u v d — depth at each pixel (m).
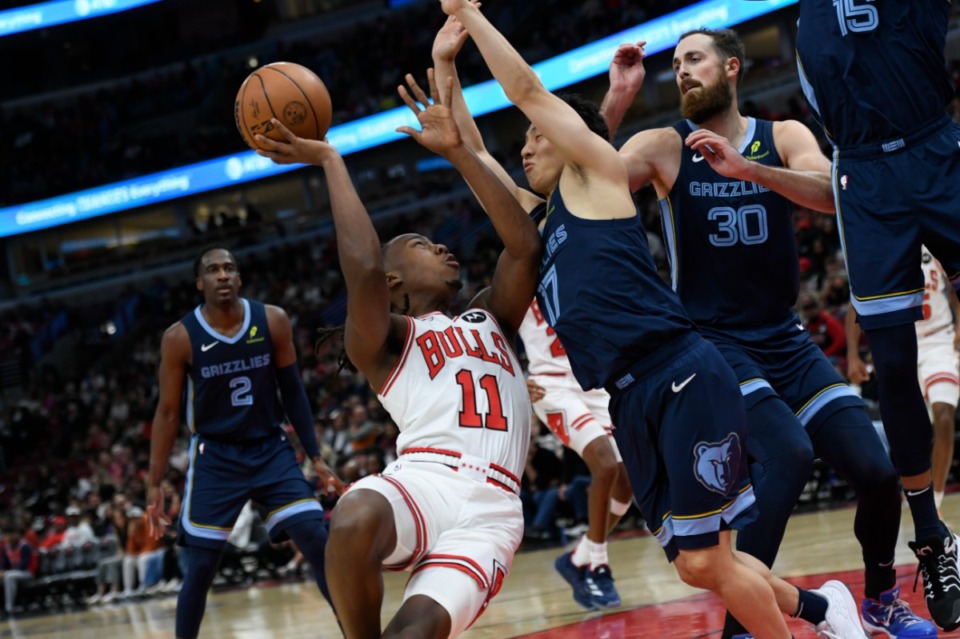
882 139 3.21
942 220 3.16
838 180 3.31
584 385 3.14
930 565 3.49
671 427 2.96
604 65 19.48
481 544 2.82
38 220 25.23
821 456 3.61
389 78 24.25
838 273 11.36
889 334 3.26
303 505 4.74
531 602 6.41
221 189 25.55
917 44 3.17
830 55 3.25
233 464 4.77
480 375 2.99
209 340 4.76
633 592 6.05
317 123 3.11
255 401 4.81
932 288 6.49
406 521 2.74
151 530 4.89
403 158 24.06
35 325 25.38
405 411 2.98
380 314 2.90
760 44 19.67
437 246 3.24
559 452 11.12
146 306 24.41
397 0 26.31
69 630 9.11
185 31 28.50
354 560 2.66
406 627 2.60
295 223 25.00
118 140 26.31
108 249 26.88
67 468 18.64
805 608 3.22
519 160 21.23
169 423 4.85
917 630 3.69
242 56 27.31
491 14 23.64
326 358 18.27
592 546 5.61
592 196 3.05
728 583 2.97
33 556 13.78
